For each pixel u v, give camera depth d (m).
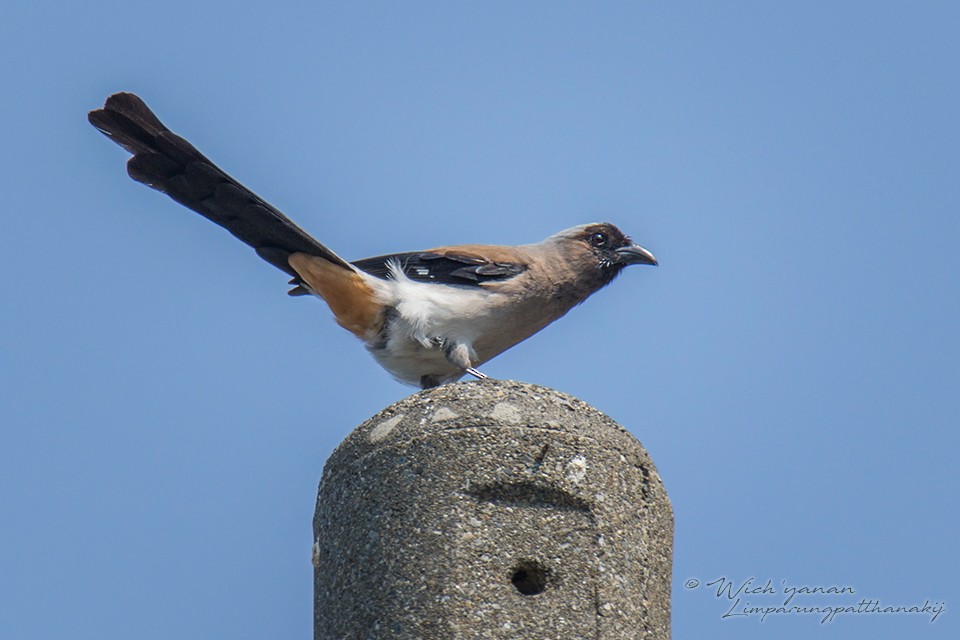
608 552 10.31
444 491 10.29
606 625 10.05
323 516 11.05
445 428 10.56
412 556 10.16
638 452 11.07
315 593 10.95
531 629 9.89
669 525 11.16
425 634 9.85
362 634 10.12
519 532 10.20
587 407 11.05
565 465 10.45
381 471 10.59
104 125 15.47
